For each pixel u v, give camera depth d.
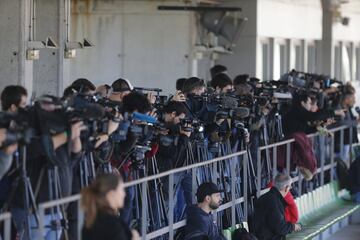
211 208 17.42
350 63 48.94
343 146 28.11
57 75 24.19
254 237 19.19
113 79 31.20
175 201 17.67
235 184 19.81
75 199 13.12
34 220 13.24
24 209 12.98
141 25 31.25
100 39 31.05
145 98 15.58
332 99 28.64
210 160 18.22
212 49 32.31
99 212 11.72
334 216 24.83
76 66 30.81
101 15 30.97
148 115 15.57
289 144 23.23
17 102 13.60
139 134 15.34
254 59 35.25
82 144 13.92
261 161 21.62
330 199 26.50
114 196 11.79
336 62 46.78
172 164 17.28
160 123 16.94
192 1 31.78
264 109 21.17
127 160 15.80
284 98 23.30
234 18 32.22
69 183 13.57
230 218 19.62
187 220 17.31
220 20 31.97
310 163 23.81
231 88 22.23
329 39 43.12
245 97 20.89
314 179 25.45
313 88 27.59
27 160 13.42
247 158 20.34
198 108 18.92
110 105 14.93
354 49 49.25
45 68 24.14
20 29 21.23
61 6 24.00
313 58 43.66
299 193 23.92
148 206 16.62
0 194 13.30
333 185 26.92
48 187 13.37
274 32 37.50
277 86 24.70
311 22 42.84
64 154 13.34
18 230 13.12
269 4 36.69
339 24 45.66
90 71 31.03
